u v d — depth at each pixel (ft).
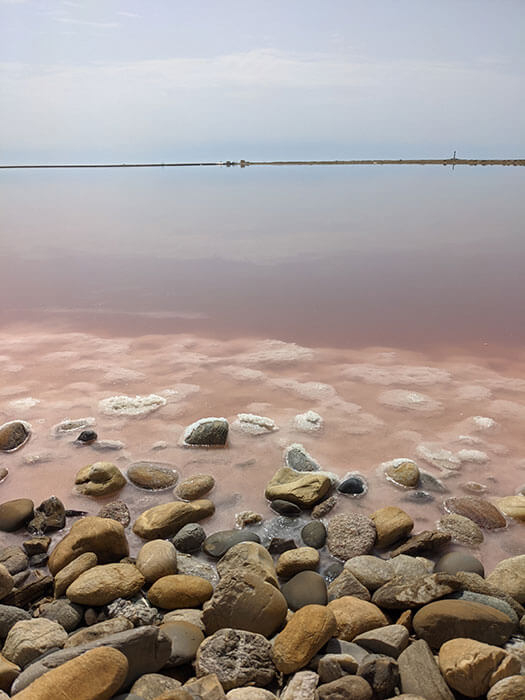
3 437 12.57
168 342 19.47
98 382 16.05
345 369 17.06
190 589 8.20
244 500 10.91
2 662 6.79
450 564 8.87
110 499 10.94
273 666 7.02
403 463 11.71
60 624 7.70
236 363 17.53
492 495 11.03
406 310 22.80
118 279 28.25
